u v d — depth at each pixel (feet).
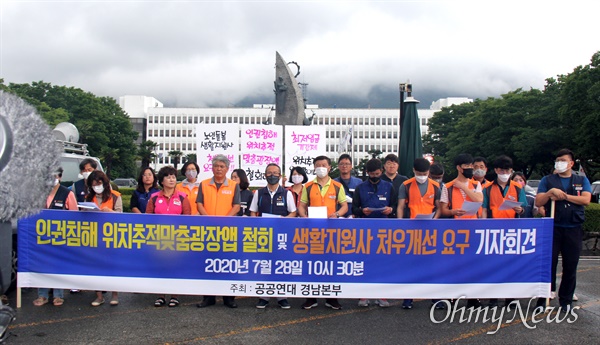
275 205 21.77
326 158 21.72
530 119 130.21
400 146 40.16
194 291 20.27
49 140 9.80
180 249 20.25
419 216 20.02
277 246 20.18
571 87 107.24
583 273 29.73
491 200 21.99
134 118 364.17
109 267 20.36
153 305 21.16
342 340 16.76
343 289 20.22
